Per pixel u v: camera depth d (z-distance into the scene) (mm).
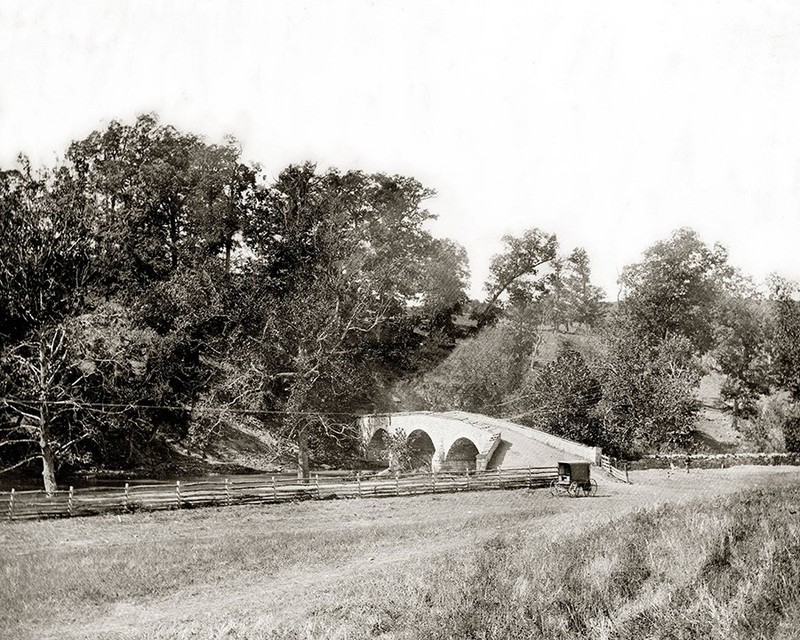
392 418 57594
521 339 77375
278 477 47500
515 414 65500
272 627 15945
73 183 40781
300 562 23297
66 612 18406
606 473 44625
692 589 12508
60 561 23031
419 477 42031
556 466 44750
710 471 44406
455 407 67500
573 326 83625
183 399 51375
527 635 12305
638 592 13156
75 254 39438
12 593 19578
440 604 14633
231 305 56594
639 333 68750
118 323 45281
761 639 10461
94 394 41125
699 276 68250
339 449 57531
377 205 72250
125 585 20547
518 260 79562
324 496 36906
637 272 72500
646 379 56312
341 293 59344
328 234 63625
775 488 24000
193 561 23188
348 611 16328
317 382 52500
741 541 14641
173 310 54062
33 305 37562
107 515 31500
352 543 25859
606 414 55344
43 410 36125
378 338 66750
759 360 64250
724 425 64188
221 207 65125
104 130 56844
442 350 73562
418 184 72875
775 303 60438
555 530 22672
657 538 16625
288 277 61344
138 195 58344
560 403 56969
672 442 54719
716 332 68250
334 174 68938
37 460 41750
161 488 37219
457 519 30641
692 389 59469
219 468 48531
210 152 64062
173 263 61781
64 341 38500
